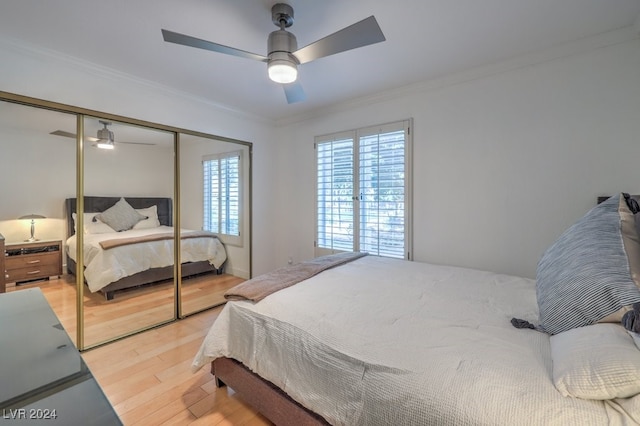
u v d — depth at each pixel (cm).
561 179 221
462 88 261
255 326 153
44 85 210
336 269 230
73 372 93
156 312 286
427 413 87
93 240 242
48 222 223
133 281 269
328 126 354
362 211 323
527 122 233
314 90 296
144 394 177
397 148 298
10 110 204
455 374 94
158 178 284
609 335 88
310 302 157
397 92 293
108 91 243
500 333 119
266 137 397
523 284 188
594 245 117
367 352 112
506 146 242
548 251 154
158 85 273
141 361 214
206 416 159
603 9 173
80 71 227
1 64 193
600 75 205
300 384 126
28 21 176
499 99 244
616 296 96
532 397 81
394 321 135
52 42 200
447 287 183
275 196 411
